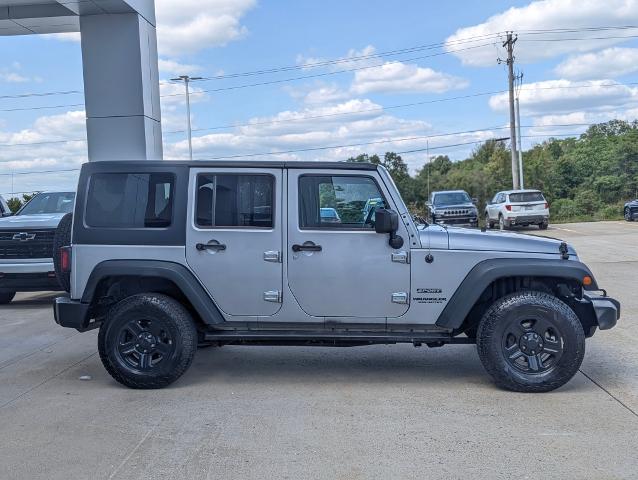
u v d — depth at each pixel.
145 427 5.04
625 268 14.12
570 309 5.75
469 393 5.85
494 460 4.32
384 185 5.96
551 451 4.46
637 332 8.12
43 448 4.63
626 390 5.84
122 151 12.46
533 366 5.78
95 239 6.05
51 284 10.67
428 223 6.74
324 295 5.97
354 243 5.93
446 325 5.88
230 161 6.06
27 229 10.62
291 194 5.99
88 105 12.48
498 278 5.84
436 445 4.59
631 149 56.28
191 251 6.00
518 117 43.50
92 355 7.62
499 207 27.77
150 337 6.02
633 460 4.30
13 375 6.72
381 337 5.98
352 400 5.68
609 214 42.56
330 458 4.39
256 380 6.38
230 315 6.05
